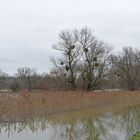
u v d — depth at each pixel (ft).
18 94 95.66
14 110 86.79
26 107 89.76
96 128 75.10
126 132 69.36
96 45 188.55
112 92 155.84
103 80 197.06
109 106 132.87
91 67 186.91
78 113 105.19
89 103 123.65
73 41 185.57
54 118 92.53
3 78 257.75
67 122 85.30
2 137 64.39
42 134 67.77
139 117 95.91
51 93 111.34
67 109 108.88
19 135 66.69
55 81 191.93
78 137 64.39
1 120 84.79
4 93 96.22
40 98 100.89
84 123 83.35
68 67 183.62
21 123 83.66
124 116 98.22
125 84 289.33
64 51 203.21
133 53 295.89
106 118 93.35
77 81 188.14
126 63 287.48
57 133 69.15
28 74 267.39
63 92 118.52
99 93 139.85
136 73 288.30
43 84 197.26
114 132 69.56
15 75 269.44
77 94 120.26
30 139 62.44
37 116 93.30
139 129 73.20
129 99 162.09
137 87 291.38
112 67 251.60
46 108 98.22
